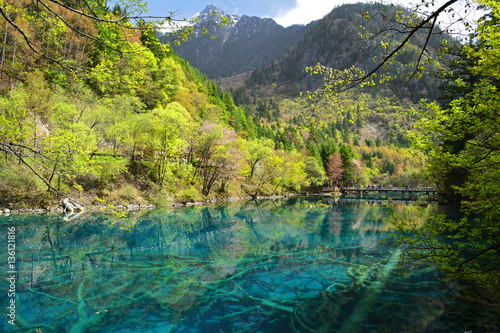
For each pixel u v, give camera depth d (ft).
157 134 87.51
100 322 18.49
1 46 56.29
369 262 31.65
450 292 22.12
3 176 56.29
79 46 85.15
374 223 62.95
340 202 122.01
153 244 41.88
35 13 12.29
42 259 32.35
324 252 36.76
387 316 18.33
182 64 207.92
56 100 69.00
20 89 59.93
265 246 40.73
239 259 33.63
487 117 15.57
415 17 11.51
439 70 13.19
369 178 265.75
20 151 12.10
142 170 93.15
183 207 88.79
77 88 77.36
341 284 24.89
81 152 16.79
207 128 103.24
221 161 110.11
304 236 48.29
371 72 12.21
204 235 49.78
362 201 127.44
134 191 82.43
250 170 145.48
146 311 20.11
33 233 44.70
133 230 52.42
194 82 199.11
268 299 22.00
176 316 19.35
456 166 16.78
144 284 25.32
